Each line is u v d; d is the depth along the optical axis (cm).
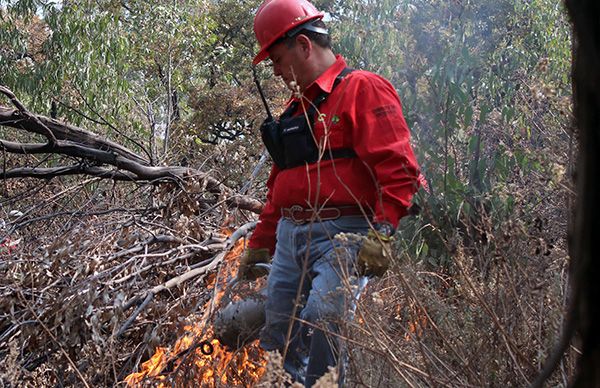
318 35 324
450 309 297
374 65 592
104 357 333
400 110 308
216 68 2312
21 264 391
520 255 299
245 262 363
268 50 329
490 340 281
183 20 1592
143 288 409
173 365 364
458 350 277
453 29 546
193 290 414
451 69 521
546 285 285
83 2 1409
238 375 351
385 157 299
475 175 485
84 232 420
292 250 319
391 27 585
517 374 266
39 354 366
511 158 473
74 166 578
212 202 568
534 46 791
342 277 287
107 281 375
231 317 346
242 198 540
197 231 451
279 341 328
